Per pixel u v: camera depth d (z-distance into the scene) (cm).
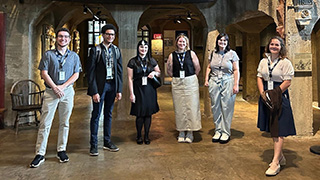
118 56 338
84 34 1273
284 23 412
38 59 557
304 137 404
